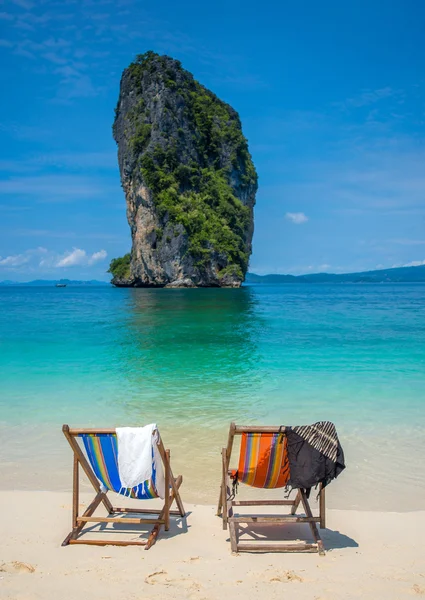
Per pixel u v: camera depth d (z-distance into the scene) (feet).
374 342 52.16
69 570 11.63
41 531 13.87
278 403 27.94
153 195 328.90
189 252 315.58
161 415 25.77
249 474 13.88
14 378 34.99
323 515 13.15
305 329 65.16
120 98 394.11
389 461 19.51
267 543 13.29
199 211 330.75
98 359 42.88
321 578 11.24
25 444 21.57
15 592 10.56
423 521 14.66
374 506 15.88
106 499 14.80
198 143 363.56
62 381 34.09
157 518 14.60
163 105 345.31
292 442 13.01
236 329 66.08
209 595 10.44
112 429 13.12
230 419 25.00
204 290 278.05
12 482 17.63
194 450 20.68
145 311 104.88
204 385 32.68
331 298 168.35
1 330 65.72
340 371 36.94
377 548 12.93
